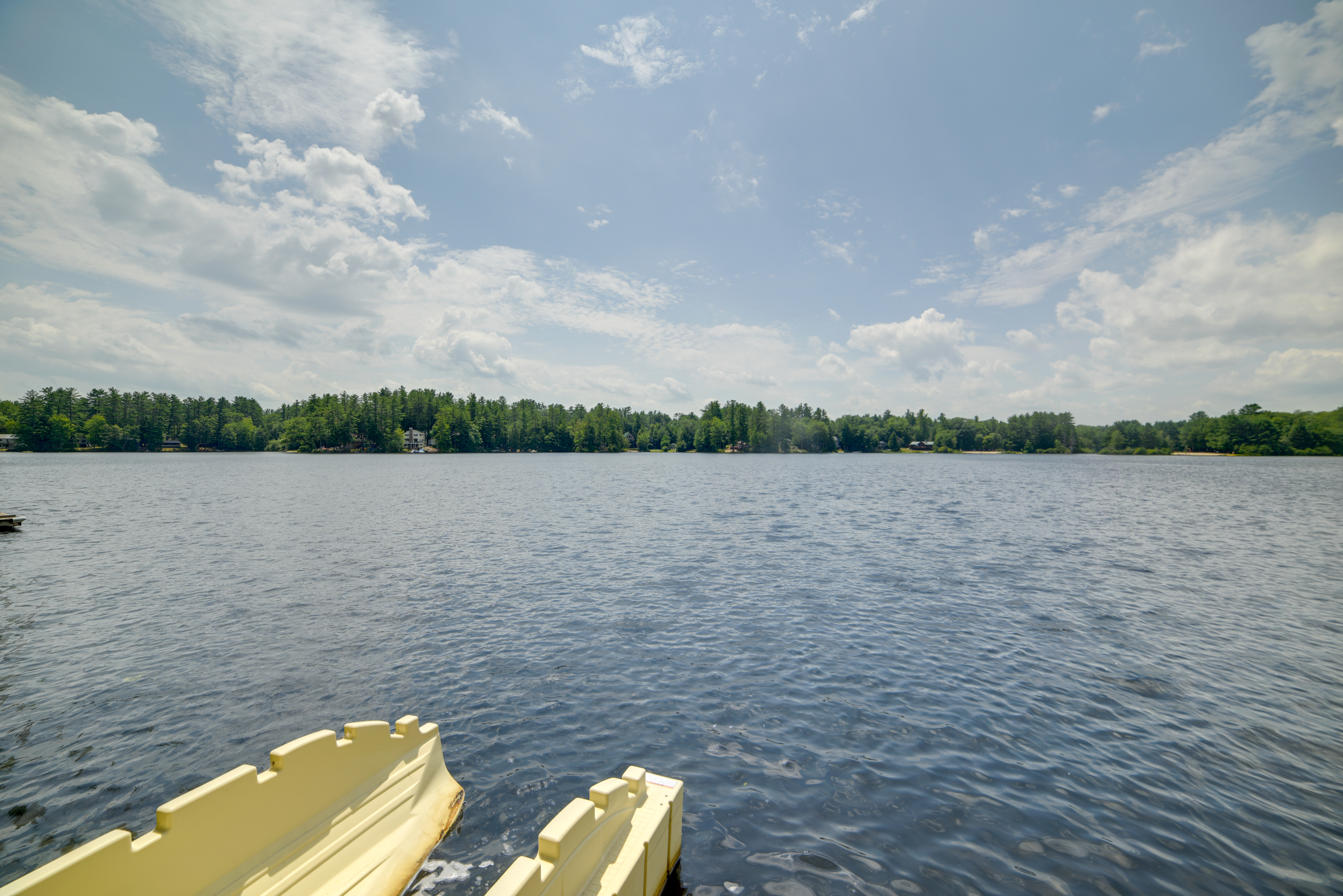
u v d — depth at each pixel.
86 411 186.38
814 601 17.86
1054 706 10.86
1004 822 7.55
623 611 16.72
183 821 4.66
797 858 6.87
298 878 5.55
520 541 28.86
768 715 10.43
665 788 6.70
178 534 30.77
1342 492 60.94
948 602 17.81
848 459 185.75
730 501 49.47
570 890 4.69
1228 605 17.67
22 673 12.29
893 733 9.84
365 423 191.62
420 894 6.21
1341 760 9.05
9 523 32.03
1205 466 131.50
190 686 11.66
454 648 13.77
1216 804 7.95
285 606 17.30
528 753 9.12
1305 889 6.41
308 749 5.89
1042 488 66.38
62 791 8.23
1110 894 6.33
